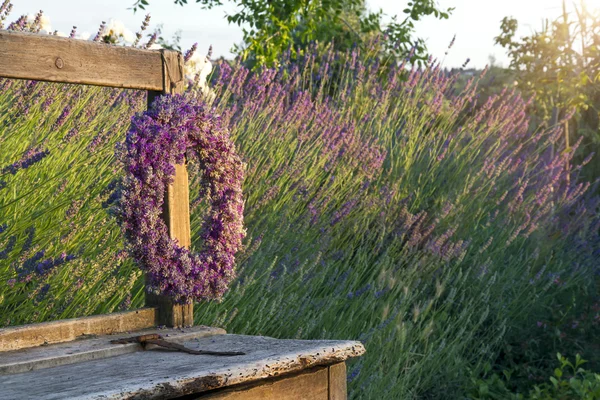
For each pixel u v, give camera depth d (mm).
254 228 4402
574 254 6375
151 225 2732
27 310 2926
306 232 4750
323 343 2434
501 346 5277
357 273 4652
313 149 5180
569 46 7699
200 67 4934
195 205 3834
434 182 6211
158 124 2744
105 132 3494
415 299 5215
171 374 1997
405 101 6684
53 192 3367
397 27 8219
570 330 5691
